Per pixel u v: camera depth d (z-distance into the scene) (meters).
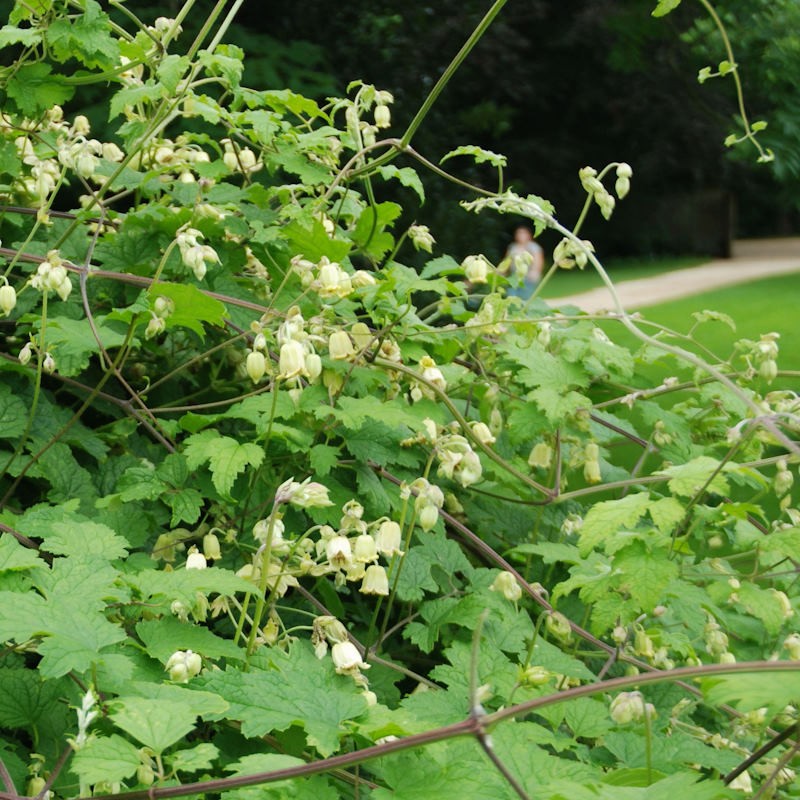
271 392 3.12
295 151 3.64
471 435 3.10
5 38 3.07
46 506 2.65
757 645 3.52
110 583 1.98
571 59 21.55
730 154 13.05
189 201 3.55
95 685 1.89
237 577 2.20
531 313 3.98
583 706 2.52
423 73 13.65
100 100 8.17
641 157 23.98
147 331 2.85
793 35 12.15
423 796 1.85
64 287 2.72
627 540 2.44
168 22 3.50
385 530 2.47
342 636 2.40
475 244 12.79
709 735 2.82
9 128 3.40
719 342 12.15
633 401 3.55
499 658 2.57
